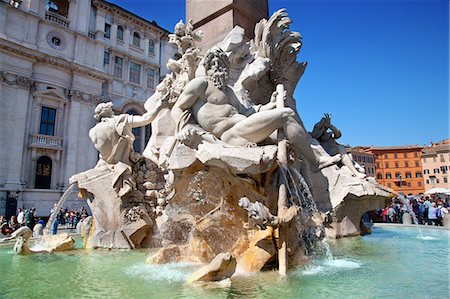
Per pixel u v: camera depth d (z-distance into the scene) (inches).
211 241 181.0
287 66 279.9
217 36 289.4
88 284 140.0
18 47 948.0
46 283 142.8
